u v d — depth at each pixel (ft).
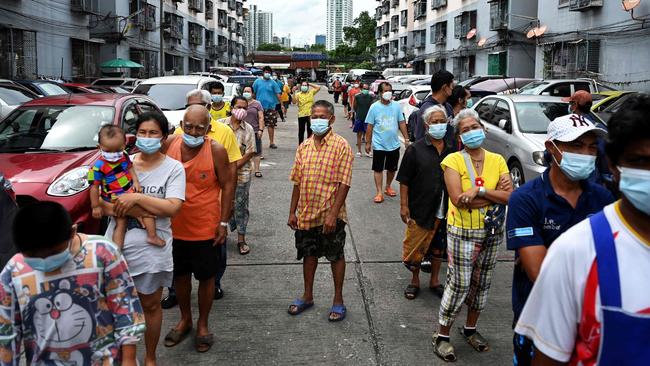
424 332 13.99
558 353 5.52
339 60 301.84
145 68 125.39
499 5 102.27
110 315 7.72
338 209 14.16
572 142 7.78
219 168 13.08
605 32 66.64
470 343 13.26
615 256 5.13
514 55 99.66
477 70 118.21
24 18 74.79
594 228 5.31
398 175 15.53
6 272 7.27
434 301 15.96
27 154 19.43
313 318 14.78
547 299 5.53
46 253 6.93
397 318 14.82
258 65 245.65
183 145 13.01
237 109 20.11
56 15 84.12
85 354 7.56
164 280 11.42
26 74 74.74
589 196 8.21
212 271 13.09
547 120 29.55
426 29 160.04
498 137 30.45
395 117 27.53
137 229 11.07
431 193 15.12
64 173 17.90
